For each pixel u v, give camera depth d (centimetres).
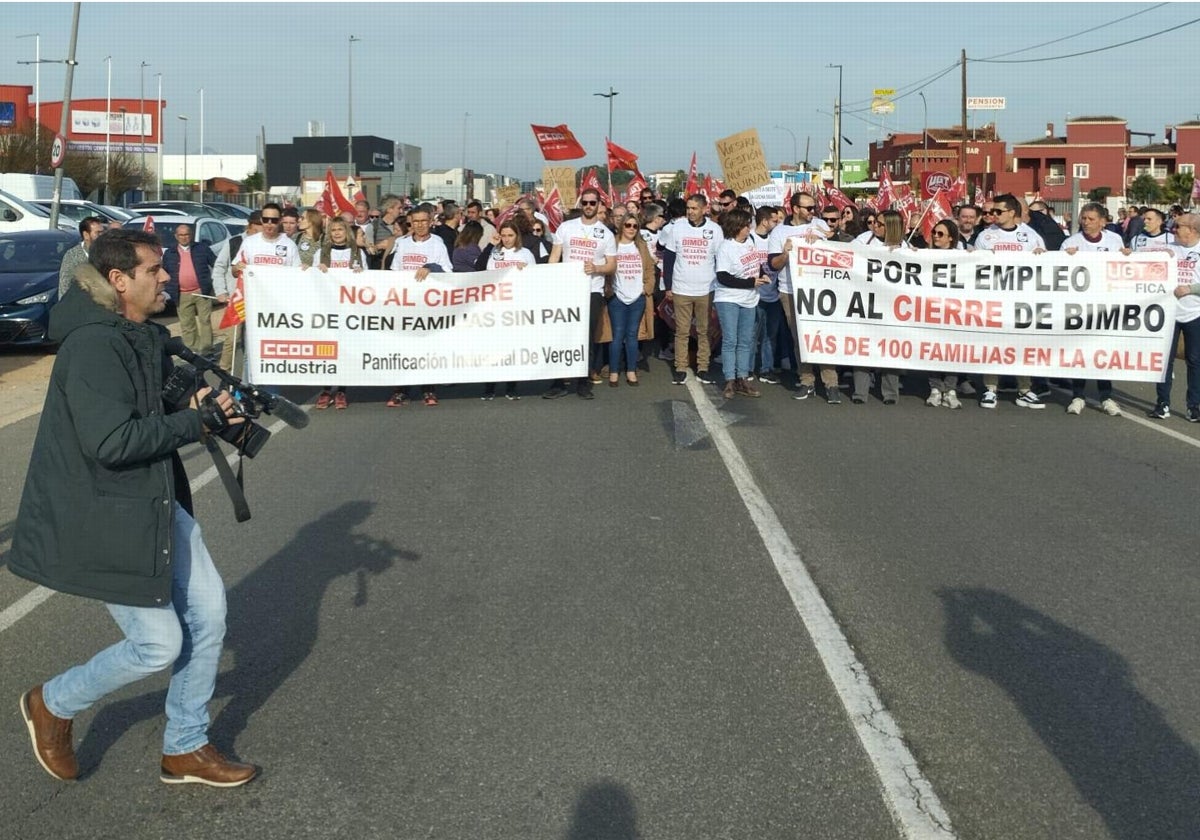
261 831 398
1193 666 538
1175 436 1100
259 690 512
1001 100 5662
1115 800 416
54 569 394
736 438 1059
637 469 934
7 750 460
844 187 7356
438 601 625
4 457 1012
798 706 491
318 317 1214
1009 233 1266
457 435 1077
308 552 713
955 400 1245
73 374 385
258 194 7656
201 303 1492
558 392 1284
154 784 432
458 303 1235
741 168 1950
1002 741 460
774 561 692
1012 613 606
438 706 494
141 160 6862
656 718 480
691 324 1419
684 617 598
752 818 402
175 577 419
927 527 768
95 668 416
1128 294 1203
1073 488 880
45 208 2928
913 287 1234
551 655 548
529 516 793
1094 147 8031
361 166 9531
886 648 557
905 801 412
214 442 427
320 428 1119
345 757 450
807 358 1252
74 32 2158
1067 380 1423
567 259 1288
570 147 2133
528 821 402
